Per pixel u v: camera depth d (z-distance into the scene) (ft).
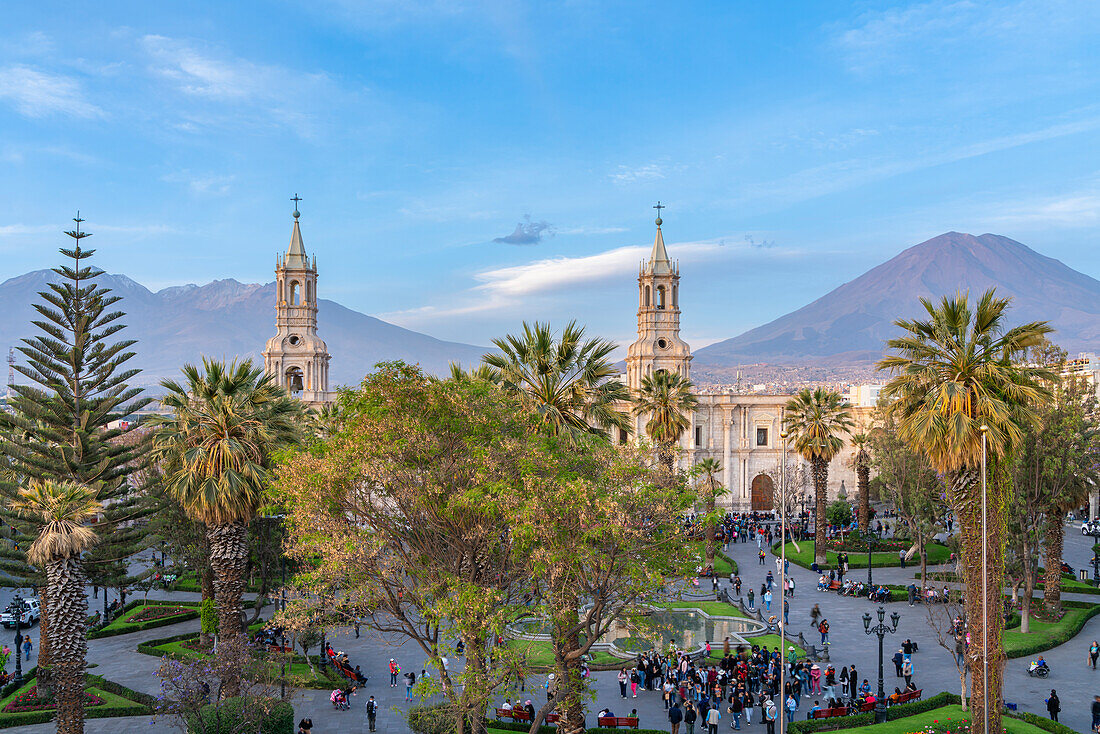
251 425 136.05
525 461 95.30
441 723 114.52
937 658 163.02
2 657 154.20
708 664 155.94
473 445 98.37
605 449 107.76
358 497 102.01
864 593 213.05
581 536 89.56
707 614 195.11
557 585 93.35
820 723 125.49
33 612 200.75
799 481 364.79
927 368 108.78
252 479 134.51
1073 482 175.63
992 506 104.42
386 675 156.46
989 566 104.32
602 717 127.54
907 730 121.29
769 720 126.11
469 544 101.14
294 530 104.22
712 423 377.50
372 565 99.04
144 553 287.48
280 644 170.60
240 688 126.82
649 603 98.43
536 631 106.32
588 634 101.45
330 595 103.09
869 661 160.25
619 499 91.04
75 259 153.58
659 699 142.10
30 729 129.70
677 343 374.22
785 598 211.20
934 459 107.14
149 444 157.69
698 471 105.29
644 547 94.22
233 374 141.90
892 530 307.37
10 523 145.59
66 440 152.97
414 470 101.09
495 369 135.74
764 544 289.33
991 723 104.17
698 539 104.37
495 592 91.91
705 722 128.36
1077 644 170.19
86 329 154.20
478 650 95.14
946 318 106.83
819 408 257.34
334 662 156.25
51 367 151.64
